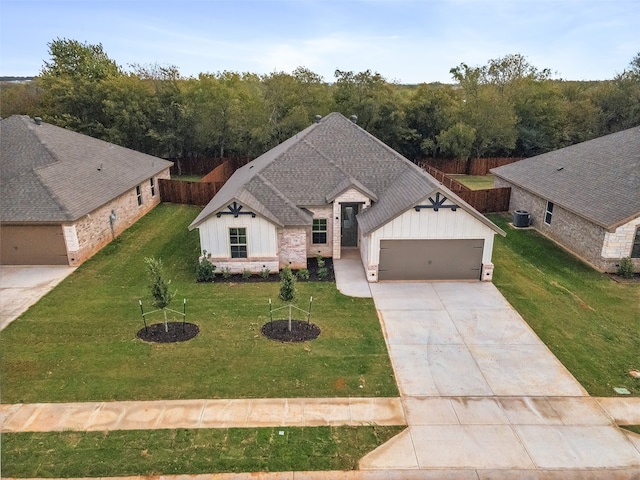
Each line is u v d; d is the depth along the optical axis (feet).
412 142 144.87
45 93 143.13
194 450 30.30
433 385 37.45
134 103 127.75
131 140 132.36
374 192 67.46
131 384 37.04
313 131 77.41
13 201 62.95
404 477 28.48
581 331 46.24
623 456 30.35
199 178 130.93
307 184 66.44
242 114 128.88
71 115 131.85
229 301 52.37
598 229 62.34
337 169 68.85
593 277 59.88
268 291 55.36
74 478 28.12
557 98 147.13
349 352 41.98
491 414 34.17
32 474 28.35
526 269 62.85
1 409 34.04
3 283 57.21
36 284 57.06
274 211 61.11
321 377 38.19
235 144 132.87
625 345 43.70
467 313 49.80
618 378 38.55
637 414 34.32
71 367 39.29
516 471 29.01
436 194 54.65
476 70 151.02
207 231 58.39
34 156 73.97
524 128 146.30
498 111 136.46
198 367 39.37
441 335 45.24
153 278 43.50
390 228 55.83
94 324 46.75
